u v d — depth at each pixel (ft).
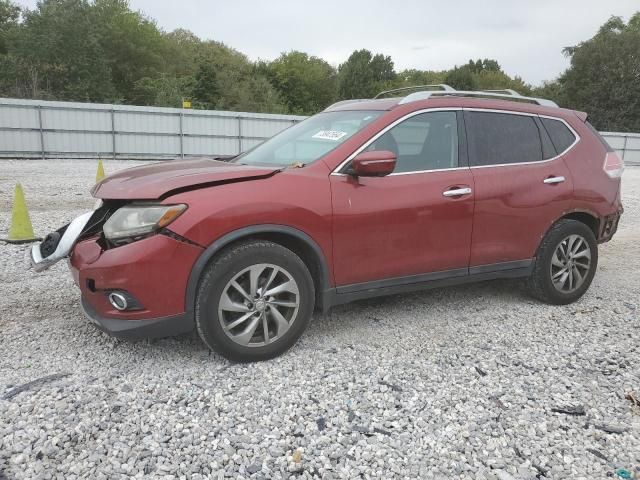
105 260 10.51
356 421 9.64
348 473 8.30
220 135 86.63
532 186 14.71
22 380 10.64
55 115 76.07
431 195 13.10
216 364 11.54
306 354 12.18
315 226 11.70
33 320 13.69
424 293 16.80
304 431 9.29
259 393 10.44
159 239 10.46
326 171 12.12
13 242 21.72
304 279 11.78
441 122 13.88
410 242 13.00
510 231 14.52
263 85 178.81
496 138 14.66
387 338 13.25
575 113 16.72
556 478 8.32
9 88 128.06
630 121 164.55
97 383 10.61
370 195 12.37
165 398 10.13
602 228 16.40
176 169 12.32
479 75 252.21
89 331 13.06
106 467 8.21
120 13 171.12
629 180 67.51
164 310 10.69
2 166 60.95
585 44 175.11
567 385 11.09
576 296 16.06
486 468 8.52
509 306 15.79
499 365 11.94
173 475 8.12
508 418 9.86
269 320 11.80
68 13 142.51
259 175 11.50
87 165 66.49
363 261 12.50
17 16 171.42
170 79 155.53
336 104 15.96
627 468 8.58
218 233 10.75
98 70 144.36
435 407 10.16
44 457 8.38
